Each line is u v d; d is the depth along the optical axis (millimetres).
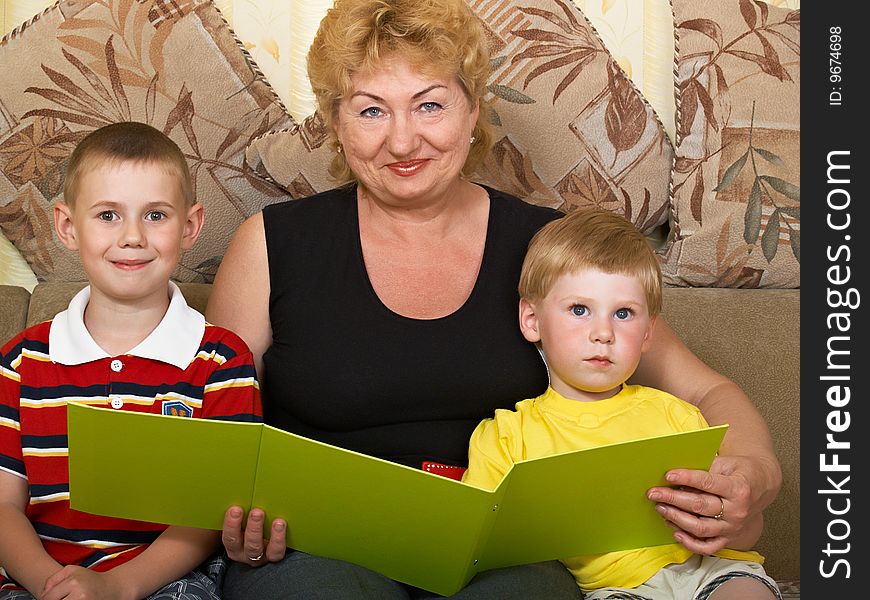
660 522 1319
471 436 1479
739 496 1277
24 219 1824
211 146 1842
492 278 1524
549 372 1505
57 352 1371
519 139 1896
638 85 2121
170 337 1394
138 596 1245
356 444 1482
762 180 1938
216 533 1374
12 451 1359
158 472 1198
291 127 1896
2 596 1267
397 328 1472
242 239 1542
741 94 1938
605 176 1929
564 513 1268
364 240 1530
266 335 1554
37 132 1801
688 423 1448
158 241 1376
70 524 1343
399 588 1313
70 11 1809
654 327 1589
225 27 1849
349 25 1414
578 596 1352
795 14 1993
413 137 1417
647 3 2113
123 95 1809
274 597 1236
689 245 1938
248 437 1158
